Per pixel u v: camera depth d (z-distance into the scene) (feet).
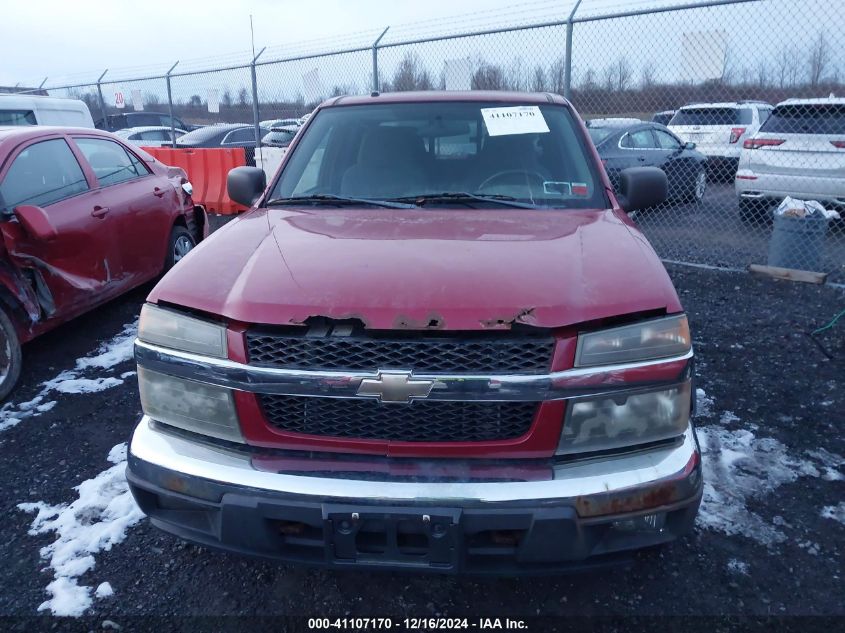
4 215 13.35
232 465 6.82
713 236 29.09
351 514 6.41
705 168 36.83
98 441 12.10
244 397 6.79
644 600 8.13
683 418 6.86
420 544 6.67
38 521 9.77
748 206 29.19
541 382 6.39
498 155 10.74
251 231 8.83
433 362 6.47
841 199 26.08
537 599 8.19
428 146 10.96
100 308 19.61
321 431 6.80
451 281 6.79
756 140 27.94
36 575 8.66
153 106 45.50
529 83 24.29
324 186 10.70
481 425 6.62
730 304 19.44
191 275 7.54
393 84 27.45
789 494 10.06
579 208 9.86
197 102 37.70
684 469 6.73
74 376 14.98
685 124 43.80
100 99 43.09
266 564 8.85
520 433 6.64
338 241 8.09
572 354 6.47
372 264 7.25
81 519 9.78
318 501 6.48
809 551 8.86
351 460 6.73
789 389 13.55
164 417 7.34
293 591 8.38
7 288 13.42
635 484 6.51
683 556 8.82
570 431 6.57
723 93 22.66
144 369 7.36
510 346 6.44
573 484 6.43
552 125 11.19
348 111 11.84
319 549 6.89
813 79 21.21
